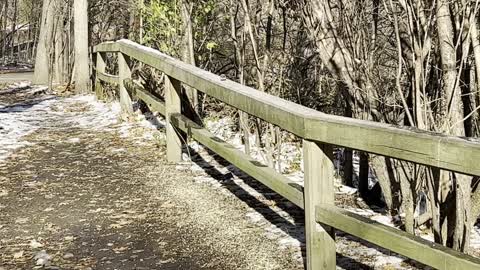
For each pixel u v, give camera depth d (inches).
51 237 187.8
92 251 175.9
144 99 325.7
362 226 125.3
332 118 131.3
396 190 197.0
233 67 342.3
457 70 152.1
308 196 141.6
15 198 227.5
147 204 217.6
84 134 352.8
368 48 196.7
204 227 192.1
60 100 545.3
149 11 344.8
